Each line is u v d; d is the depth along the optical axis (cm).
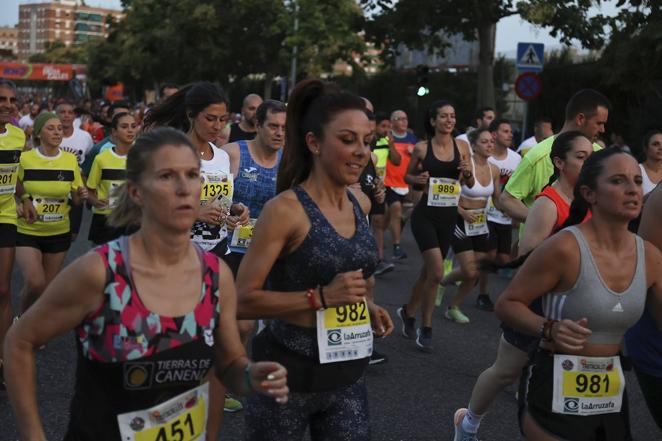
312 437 313
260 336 311
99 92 7025
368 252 300
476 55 3375
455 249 731
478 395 420
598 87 1852
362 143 296
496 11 2292
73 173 638
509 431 490
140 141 233
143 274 231
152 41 4188
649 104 1478
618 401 318
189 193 231
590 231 311
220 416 289
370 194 648
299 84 305
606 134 1797
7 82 555
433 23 2433
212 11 3703
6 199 558
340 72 4128
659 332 361
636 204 303
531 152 567
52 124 623
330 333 298
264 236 290
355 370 305
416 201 712
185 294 235
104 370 230
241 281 291
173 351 233
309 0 3397
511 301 318
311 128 300
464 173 704
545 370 315
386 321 321
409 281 955
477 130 742
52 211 629
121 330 228
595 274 306
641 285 312
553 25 2227
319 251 292
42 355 604
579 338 299
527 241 438
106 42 5869
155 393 234
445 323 758
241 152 531
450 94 2862
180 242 234
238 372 249
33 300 608
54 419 480
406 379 584
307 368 298
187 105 485
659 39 1423
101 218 718
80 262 229
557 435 312
